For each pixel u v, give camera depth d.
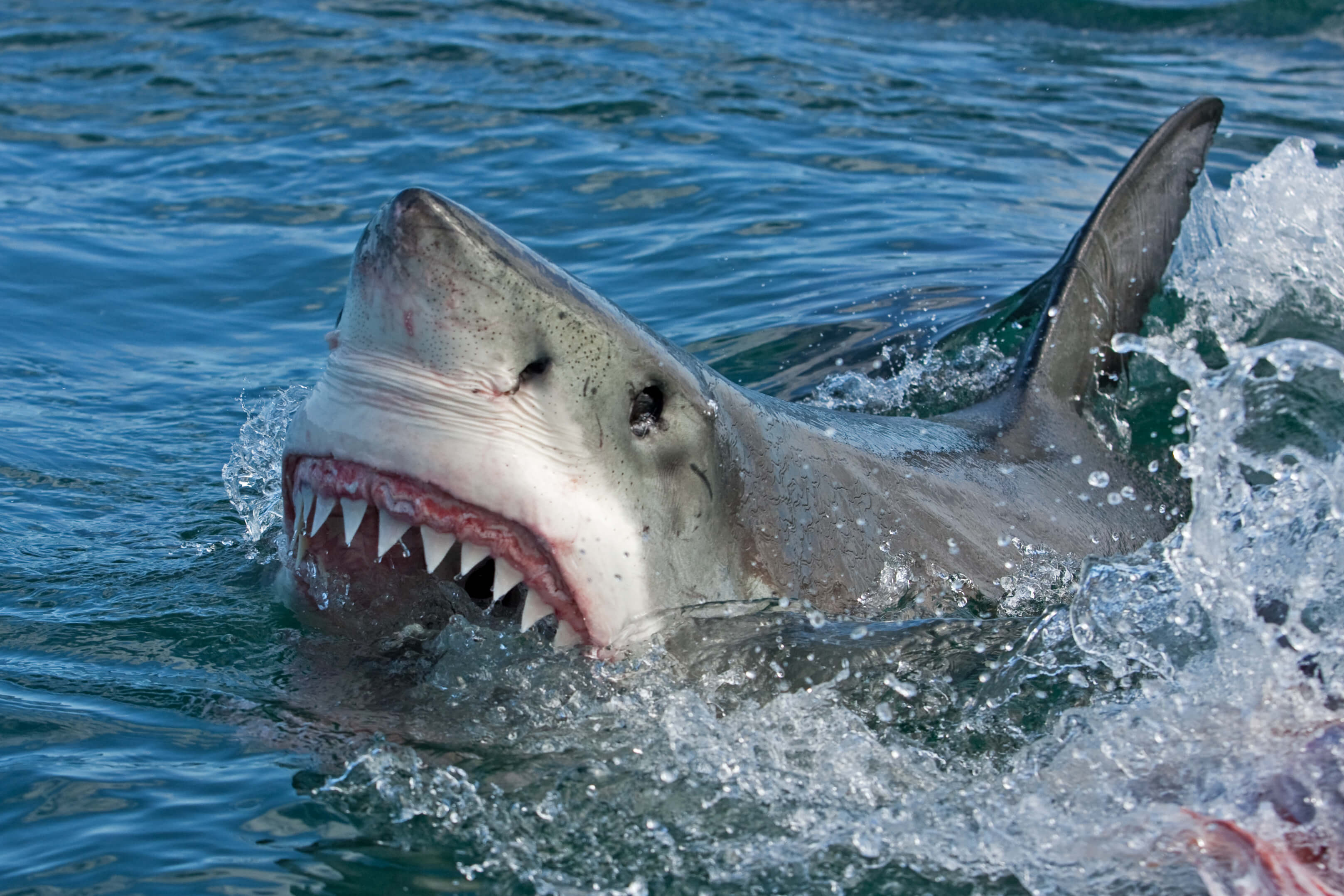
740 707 7.72
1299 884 6.34
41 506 11.04
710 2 33.91
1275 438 11.60
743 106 25.42
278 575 8.66
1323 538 8.60
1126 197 12.41
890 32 32.62
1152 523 10.82
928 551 9.08
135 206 20.56
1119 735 7.59
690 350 15.09
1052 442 11.08
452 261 6.89
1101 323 12.03
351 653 8.01
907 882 6.69
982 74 28.94
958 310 15.56
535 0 32.19
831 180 21.72
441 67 27.16
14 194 20.86
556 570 7.31
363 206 20.53
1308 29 32.75
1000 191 21.44
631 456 7.50
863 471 9.14
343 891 6.51
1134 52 31.28
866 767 7.47
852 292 16.59
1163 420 12.05
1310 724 7.36
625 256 18.47
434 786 7.21
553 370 7.18
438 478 6.98
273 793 7.20
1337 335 13.46
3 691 8.13
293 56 27.70
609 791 7.23
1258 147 23.12
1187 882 6.54
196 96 25.56
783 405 9.17
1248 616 8.12
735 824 7.06
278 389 14.51
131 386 14.45
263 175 21.84
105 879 6.52
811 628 8.22
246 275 18.17
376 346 7.05
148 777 7.33
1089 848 6.85
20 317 16.22
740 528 8.13
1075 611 8.82
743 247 18.66
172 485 11.66
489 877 6.66
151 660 8.45
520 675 7.69
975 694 8.08
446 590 7.95
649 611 7.62
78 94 25.59
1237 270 14.13
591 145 23.00
